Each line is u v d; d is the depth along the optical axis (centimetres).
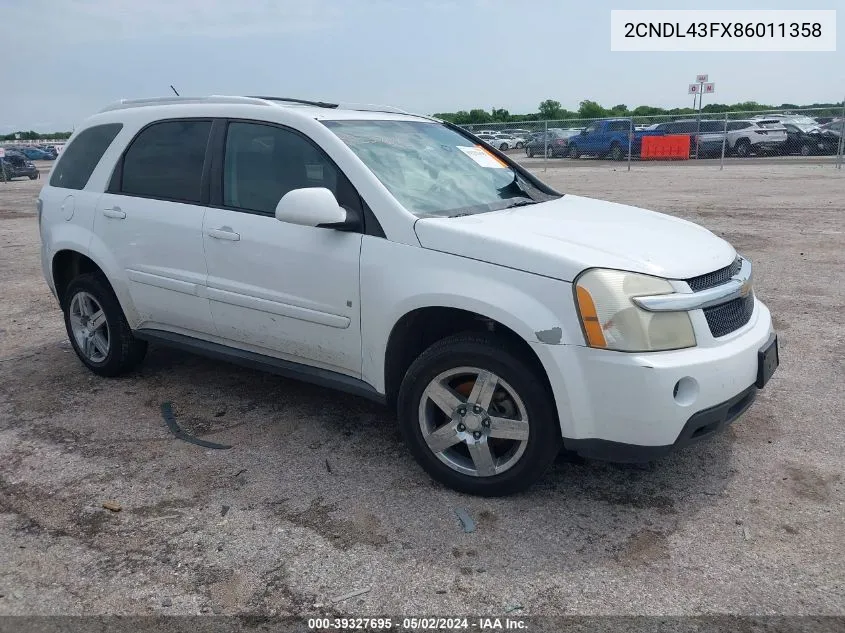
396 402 371
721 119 2428
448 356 330
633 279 302
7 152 2973
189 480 364
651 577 280
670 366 294
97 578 288
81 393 483
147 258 451
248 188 409
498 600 270
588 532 311
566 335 303
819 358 508
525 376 314
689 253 333
